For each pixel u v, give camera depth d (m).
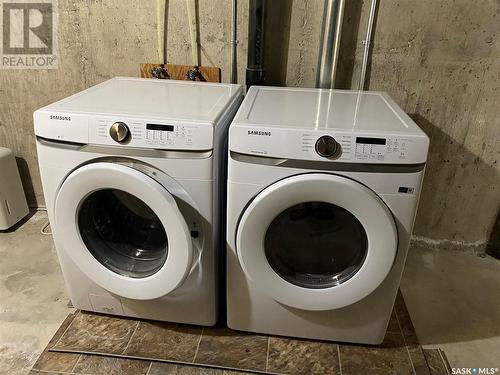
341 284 1.42
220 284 1.65
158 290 1.47
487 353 1.65
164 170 1.34
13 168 2.28
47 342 1.63
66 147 1.36
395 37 1.90
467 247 2.28
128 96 1.58
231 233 1.42
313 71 2.01
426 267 2.14
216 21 1.94
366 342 1.60
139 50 2.04
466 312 1.85
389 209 1.31
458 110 1.99
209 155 1.31
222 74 2.06
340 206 1.30
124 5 1.95
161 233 1.59
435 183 2.16
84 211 1.46
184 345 1.59
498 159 2.06
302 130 1.25
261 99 1.61
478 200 2.17
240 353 1.57
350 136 1.24
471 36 1.86
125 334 1.63
